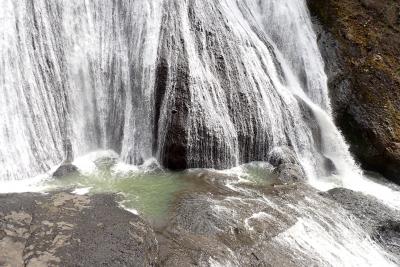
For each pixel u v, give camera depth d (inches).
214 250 261.3
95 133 393.7
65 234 241.8
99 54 392.2
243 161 393.4
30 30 354.3
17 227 242.4
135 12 399.2
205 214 291.9
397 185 406.6
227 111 387.5
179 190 330.0
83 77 386.6
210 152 374.9
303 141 416.8
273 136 399.2
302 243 281.7
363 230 311.9
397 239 322.7
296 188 351.3
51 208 266.8
